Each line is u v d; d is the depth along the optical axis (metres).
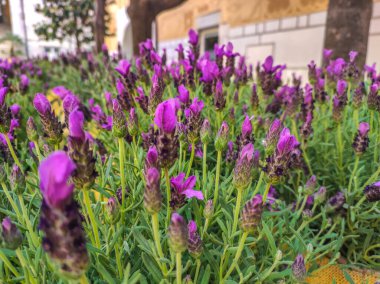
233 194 0.27
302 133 0.31
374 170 0.30
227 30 1.39
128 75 0.29
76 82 0.69
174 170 0.24
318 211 0.33
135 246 0.20
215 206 0.23
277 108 0.40
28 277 0.16
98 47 0.93
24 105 0.44
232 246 0.19
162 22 1.86
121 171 0.20
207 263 0.20
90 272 0.19
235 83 0.39
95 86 0.58
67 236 0.11
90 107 0.40
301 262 0.18
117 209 0.18
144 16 0.86
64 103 0.21
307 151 0.35
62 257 0.11
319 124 0.38
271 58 0.34
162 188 0.22
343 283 0.27
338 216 0.28
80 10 2.01
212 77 0.31
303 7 1.03
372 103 0.30
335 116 0.31
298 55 1.07
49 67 0.96
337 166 0.33
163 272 0.17
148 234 0.20
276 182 0.19
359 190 0.28
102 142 0.33
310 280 0.26
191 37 0.37
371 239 0.30
